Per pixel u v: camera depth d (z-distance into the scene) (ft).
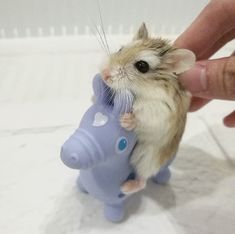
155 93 0.28
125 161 0.30
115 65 0.28
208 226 0.35
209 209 0.37
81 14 0.56
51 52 0.56
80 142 0.27
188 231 0.35
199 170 0.40
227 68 0.29
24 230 0.33
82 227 0.34
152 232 0.34
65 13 0.56
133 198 0.37
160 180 0.38
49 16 0.56
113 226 0.34
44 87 0.50
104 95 0.28
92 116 0.28
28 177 0.38
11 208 0.35
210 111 0.48
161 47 0.30
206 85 0.30
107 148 0.27
